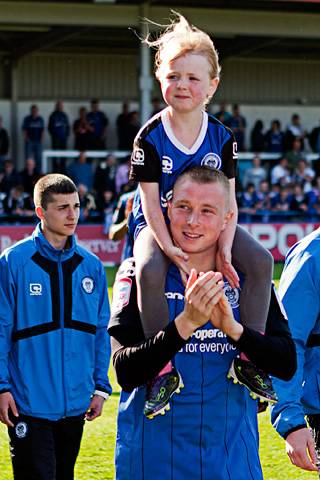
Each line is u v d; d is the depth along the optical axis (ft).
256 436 12.88
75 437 18.25
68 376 17.93
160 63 13.69
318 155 99.09
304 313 14.52
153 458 12.47
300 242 15.10
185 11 88.17
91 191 88.38
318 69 126.41
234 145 14.14
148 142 13.74
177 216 11.87
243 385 12.59
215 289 11.13
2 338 17.67
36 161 102.32
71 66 117.70
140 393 12.60
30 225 79.77
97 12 86.33
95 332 18.39
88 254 18.52
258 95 124.67
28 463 17.42
